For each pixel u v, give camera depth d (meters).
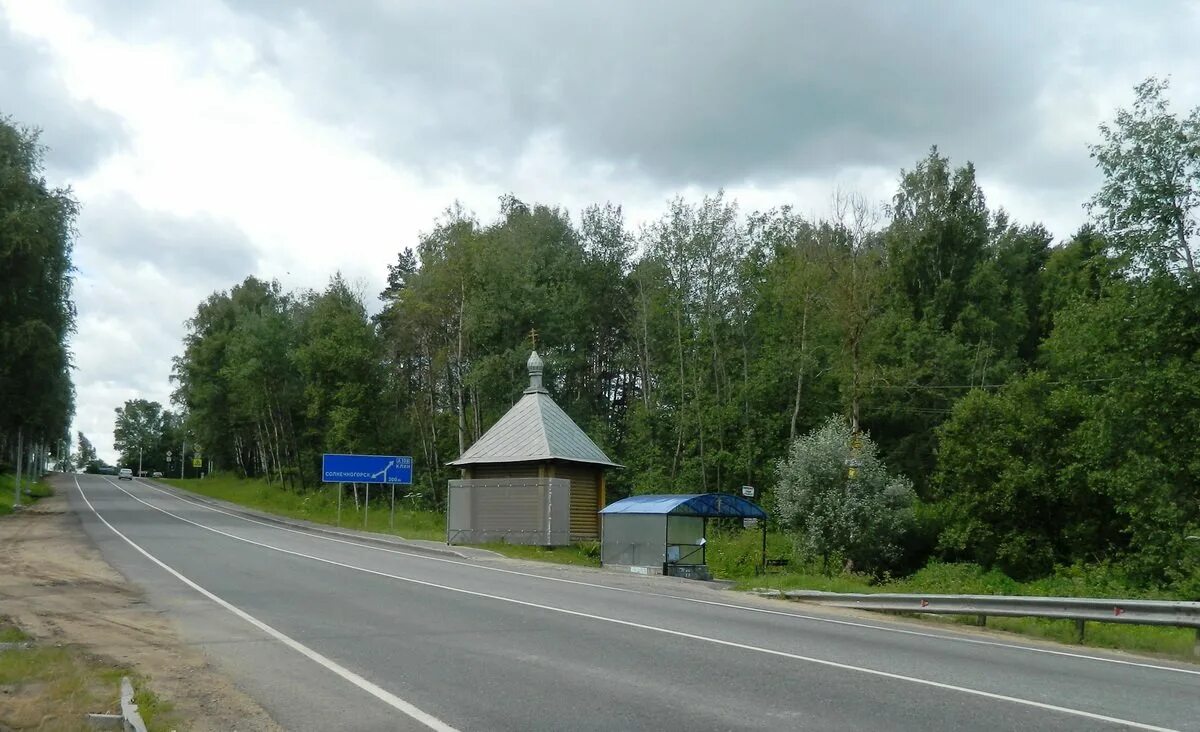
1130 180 30.89
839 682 10.52
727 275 53.00
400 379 72.88
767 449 51.88
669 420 56.00
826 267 48.09
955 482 39.47
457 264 59.88
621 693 9.75
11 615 15.59
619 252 67.31
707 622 15.89
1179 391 30.14
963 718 8.82
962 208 57.12
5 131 45.72
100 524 42.78
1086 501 37.00
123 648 12.56
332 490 71.25
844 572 32.47
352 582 21.28
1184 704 9.85
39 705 9.11
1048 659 13.19
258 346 75.00
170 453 159.00
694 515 30.84
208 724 8.56
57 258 45.94
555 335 60.66
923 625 17.88
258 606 16.91
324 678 10.55
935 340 52.34
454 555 32.62
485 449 39.94
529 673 10.82
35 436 53.31
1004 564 37.72
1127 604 15.38
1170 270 30.66
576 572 27.72
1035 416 38.31
